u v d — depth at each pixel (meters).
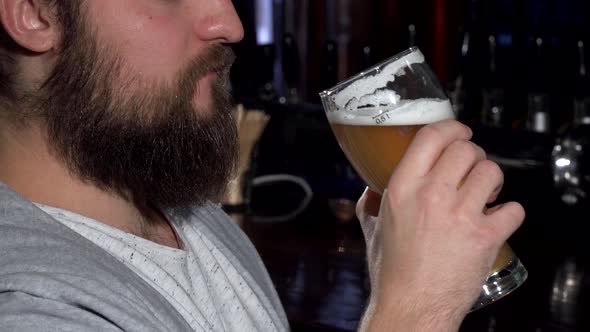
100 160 0.90
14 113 0.92
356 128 0.91
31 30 0.88
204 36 0.91
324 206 2.56
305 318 1.48
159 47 0.89
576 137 2.29
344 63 3.88
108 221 0.94
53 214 0.88
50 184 0.91
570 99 2.97
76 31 0.88
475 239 0.79
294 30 3.90
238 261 1.06
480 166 0.81
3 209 0.83
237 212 2.46
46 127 0.91
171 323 0.85
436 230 0.79
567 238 2.09
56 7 0.88
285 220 2.37
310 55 3.89
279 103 3.11
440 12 3.65
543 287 1.68
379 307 0.81
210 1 0.91
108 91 0.88
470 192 0.79
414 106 0.90
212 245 1.04
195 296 0.95
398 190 0.81
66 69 0.89
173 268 0.94
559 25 3.21
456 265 0.79
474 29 3.21
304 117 3.07
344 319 1.47
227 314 1.00
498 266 0.91
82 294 0.76
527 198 2.38
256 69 3.36
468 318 1.49
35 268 0.77
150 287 0.88
